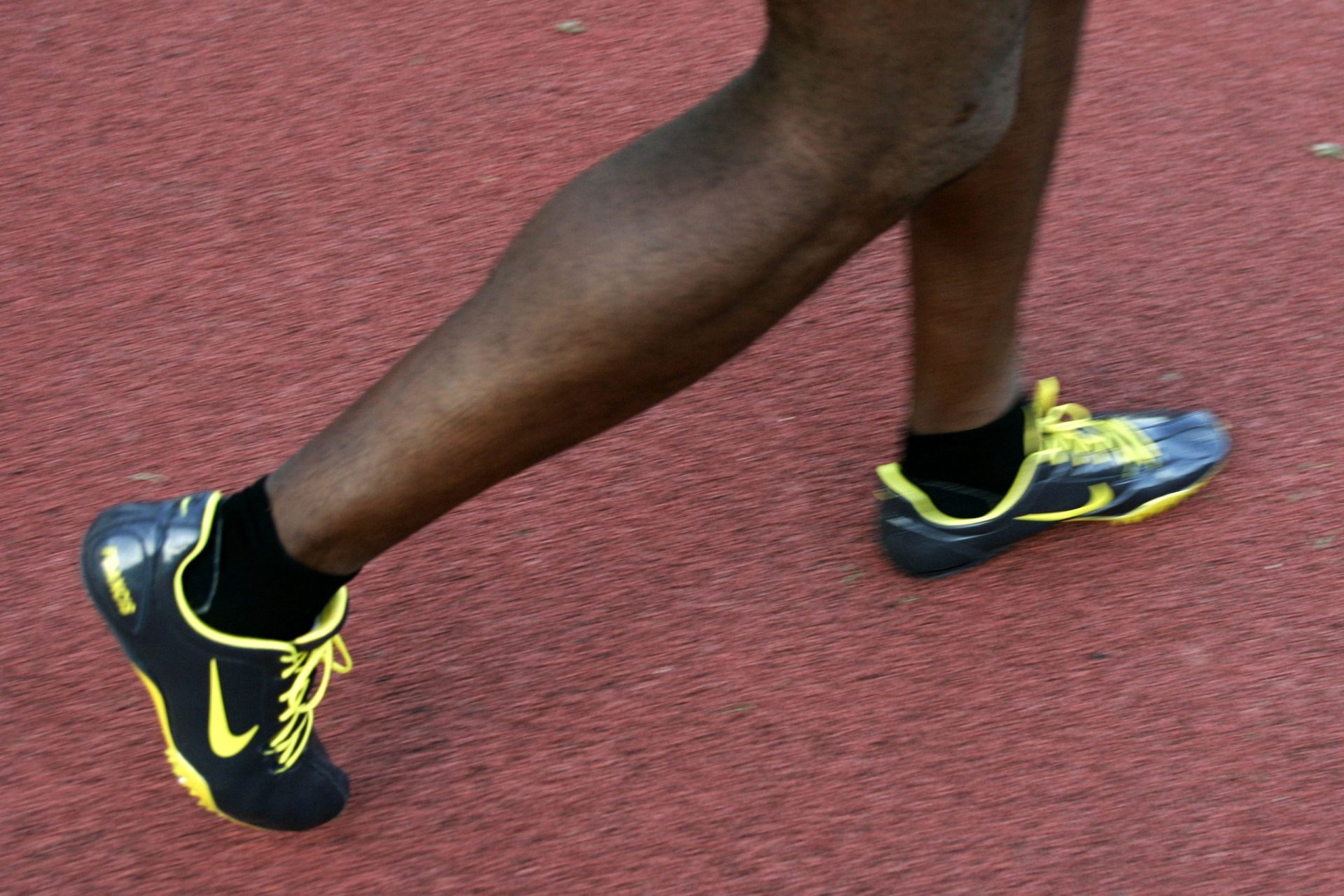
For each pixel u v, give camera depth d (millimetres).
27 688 2150
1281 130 3498
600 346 1423
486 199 3217
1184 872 1926
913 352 2152
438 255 3055
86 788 2016
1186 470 2461
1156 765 2068
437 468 1518
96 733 2090
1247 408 2717
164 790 2021
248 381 2732
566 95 3574
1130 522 2480
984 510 2324
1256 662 2227
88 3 3918
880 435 2654
